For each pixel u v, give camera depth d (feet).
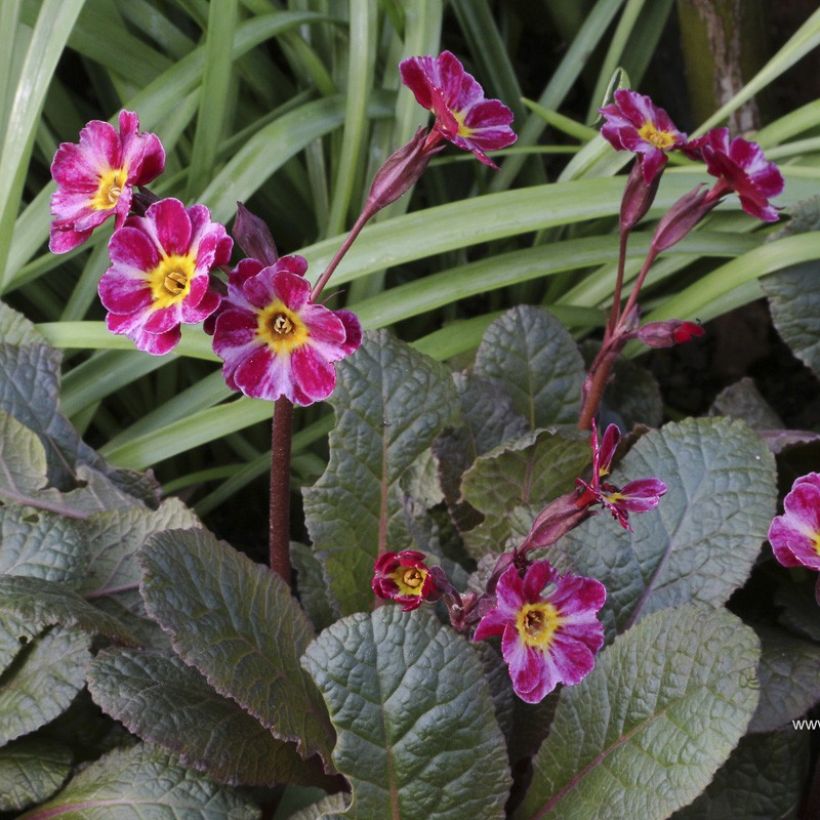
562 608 1.83
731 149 1.97
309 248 2.23
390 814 1.86
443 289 2.26
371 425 2.05
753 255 2.21
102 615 1.98
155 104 2.30
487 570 2.00
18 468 2.12
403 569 1.85
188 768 1.93
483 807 1.87
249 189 2.32
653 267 2.37
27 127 2.19
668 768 1.86
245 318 1.78
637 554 2.04
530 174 2.61
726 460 2.05
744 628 1.86
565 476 2.07
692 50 2.50
